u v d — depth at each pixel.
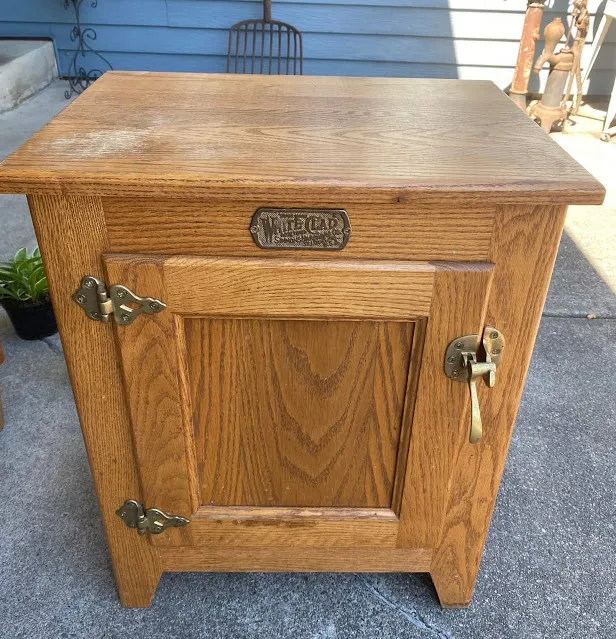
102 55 3.60
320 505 1.02
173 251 0.79
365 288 0.80
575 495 1.39
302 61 3.34
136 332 0.83
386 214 0.76
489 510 1.01
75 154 0.79
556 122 3.27
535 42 3.09
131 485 0.98
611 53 3.55
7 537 1.26
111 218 0.76
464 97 1.12
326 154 0.82
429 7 3.35
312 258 0.79
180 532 1.02
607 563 1.24
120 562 1.07
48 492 1.37
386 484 0.99
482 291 0.80
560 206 0.75
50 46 3.59
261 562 1.07
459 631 1.11
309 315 0.82
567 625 1.12
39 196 0.75
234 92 1.10
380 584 1.19
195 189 0.72
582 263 2.30
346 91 1.13
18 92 3.34
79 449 1.49
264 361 0.88
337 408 0.92
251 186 0.72
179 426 0.91
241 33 3.47
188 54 3.55
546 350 1.88
